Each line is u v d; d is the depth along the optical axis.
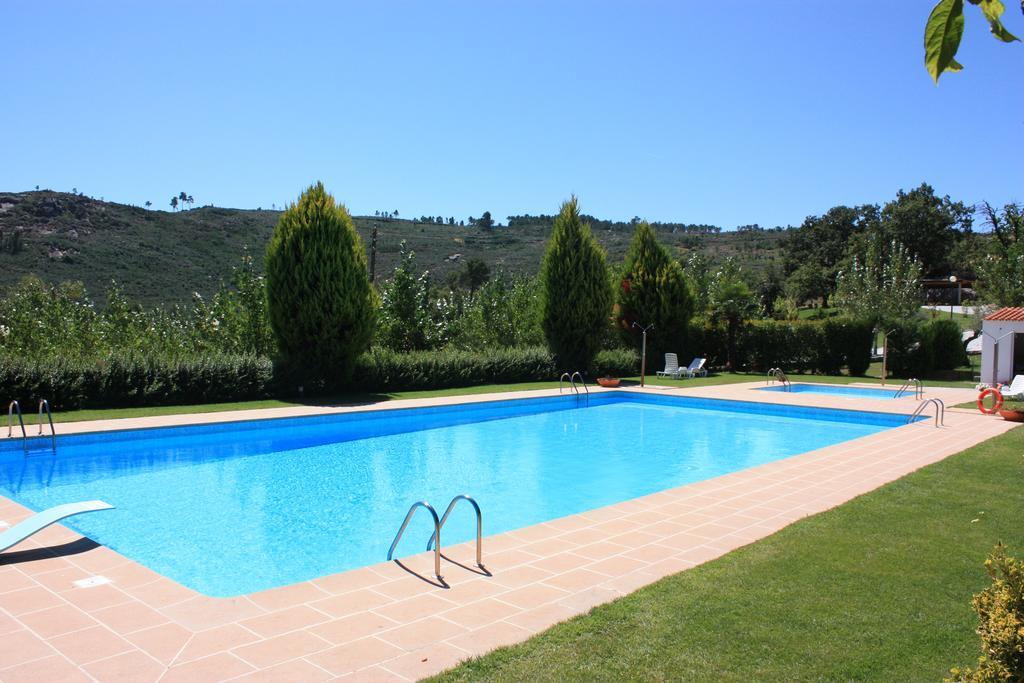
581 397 20.34
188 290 53.88
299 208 18.09
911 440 12.31
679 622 4.62
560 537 6.72
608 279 24.59
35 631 4.60
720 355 28.94
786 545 6.33
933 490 8.47
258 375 17.67
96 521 8.83
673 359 25.84
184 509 9.41
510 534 6.84
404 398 18.69
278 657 4.19
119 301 21.77
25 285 23.69
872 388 22.12
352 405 17.06
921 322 26.50
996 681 2.74
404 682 3.86
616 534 6.81
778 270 73.44
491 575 5.65
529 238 93.94
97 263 55.50
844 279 33.03
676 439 15.16
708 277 31.88
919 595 5.08
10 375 14.35
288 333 18.12
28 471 11.43
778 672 3.95
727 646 4.27
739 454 13.55
